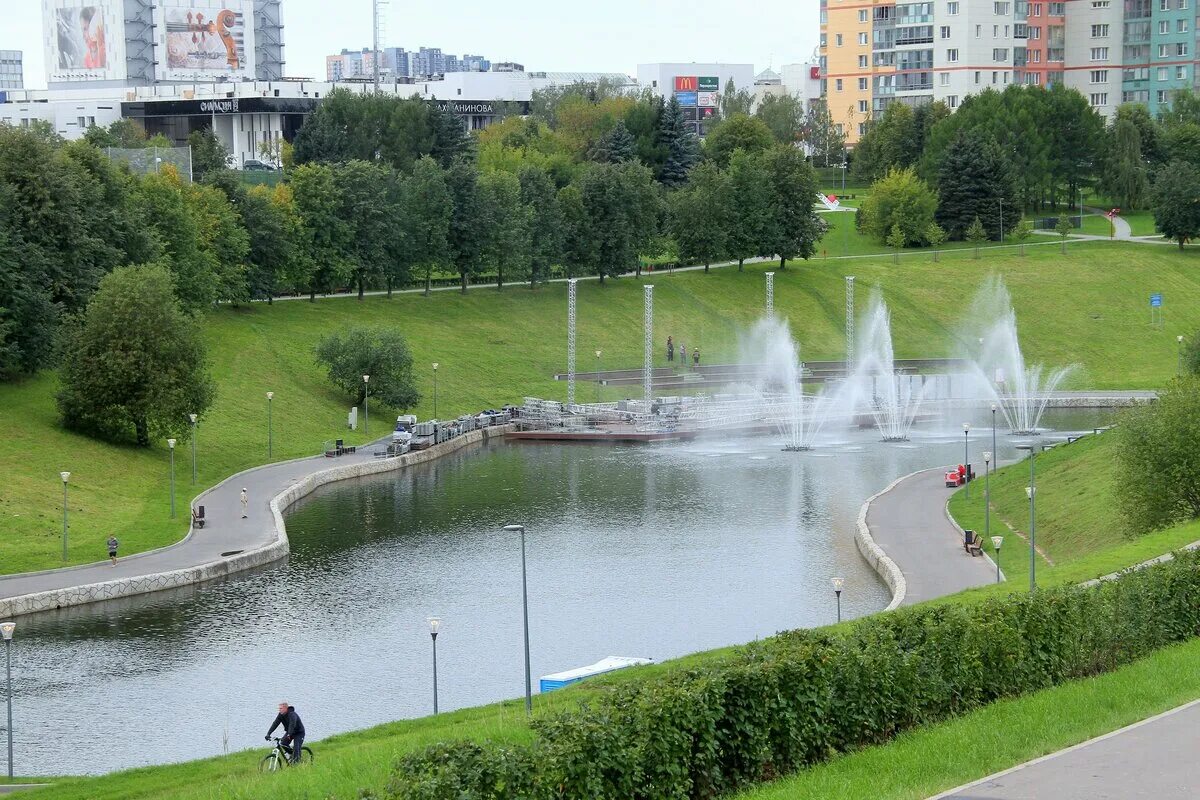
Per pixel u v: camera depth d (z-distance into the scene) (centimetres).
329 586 10531
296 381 17462
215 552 11119
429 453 16200
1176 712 4572
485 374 19525
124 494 12762
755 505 13312
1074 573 8031
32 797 5641
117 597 10138
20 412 13850
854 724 4500
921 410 19125
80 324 14475
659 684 4238
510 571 10925
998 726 4525
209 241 18662
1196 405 9444
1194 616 5888
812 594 10031
